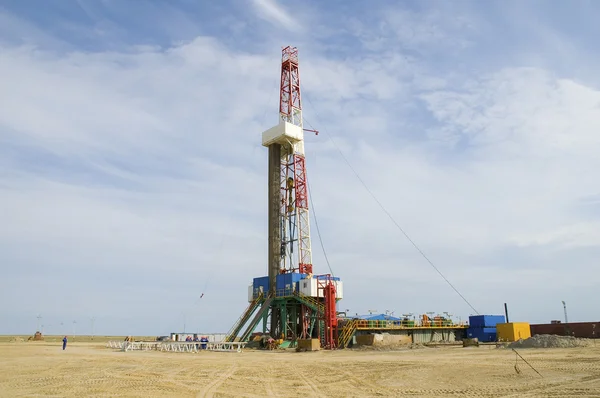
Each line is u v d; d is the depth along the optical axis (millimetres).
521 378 23688
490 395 19031
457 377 24844
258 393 20625
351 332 59594
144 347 61656
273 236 71625
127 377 26812
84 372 29641
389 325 64750
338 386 22578
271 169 74875
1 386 23266
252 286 72750
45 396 20062
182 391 21312
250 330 64875
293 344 62125
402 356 41094
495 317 76688
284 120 76875
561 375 24250
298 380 24938
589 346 46094
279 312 68750
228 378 26047
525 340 49000
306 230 71562
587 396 18234
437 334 71500
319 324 60906
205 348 58250
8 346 76812
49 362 37812
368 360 36719
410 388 21531
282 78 79062
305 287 63688
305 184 73688
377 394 20000
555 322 81188
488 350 46469
